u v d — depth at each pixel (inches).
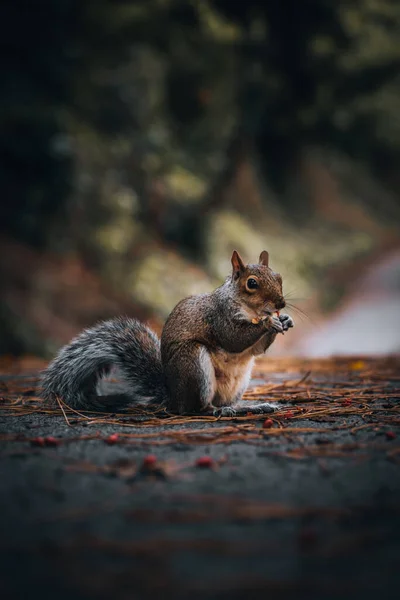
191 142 263.7
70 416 74.9
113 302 194.5
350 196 446.3
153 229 234.8
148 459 64.0
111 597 47.8
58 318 181.9
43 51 215.3
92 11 225.8
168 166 241.1
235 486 62.0
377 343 210.1
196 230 250.5
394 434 68.7
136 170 228.1
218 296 75.7
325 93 324.2
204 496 61.0
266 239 291.9
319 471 63.7
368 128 358.9
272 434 69.7
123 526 58.7
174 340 75.7
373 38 307.3
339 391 84.2
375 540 57.2
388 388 85.7
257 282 74.6
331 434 69.7
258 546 55.9
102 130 225.6
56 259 194.7
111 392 85.0
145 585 49.6
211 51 262.1
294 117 339.0
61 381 77.2
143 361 76.9
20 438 69.0
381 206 482.0
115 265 204.4
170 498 60.9
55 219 200.7
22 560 53.6
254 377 94.5
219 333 75.3
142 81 234.7
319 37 305.9
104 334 77.5
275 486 62.0
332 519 59.2
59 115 207.2
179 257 235.0
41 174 202.7
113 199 214.8
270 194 354.3
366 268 370.0
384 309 282.2
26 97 207.3
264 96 312.3
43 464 64.6
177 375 75.3
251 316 74.7
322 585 49.5
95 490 61.7
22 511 59.9
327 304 287.3
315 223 378.6
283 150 383.2
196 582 49.9
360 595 48.1
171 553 54.7
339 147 383.2
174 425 72.3
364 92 327.6
